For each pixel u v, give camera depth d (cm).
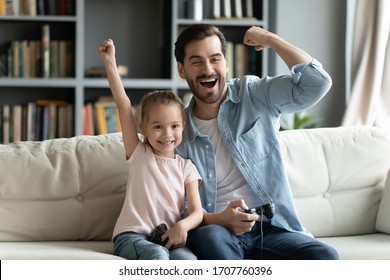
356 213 365
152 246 282
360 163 370
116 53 667
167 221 305
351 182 367
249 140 317
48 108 629
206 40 313
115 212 337
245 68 648
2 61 629
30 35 646
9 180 330
